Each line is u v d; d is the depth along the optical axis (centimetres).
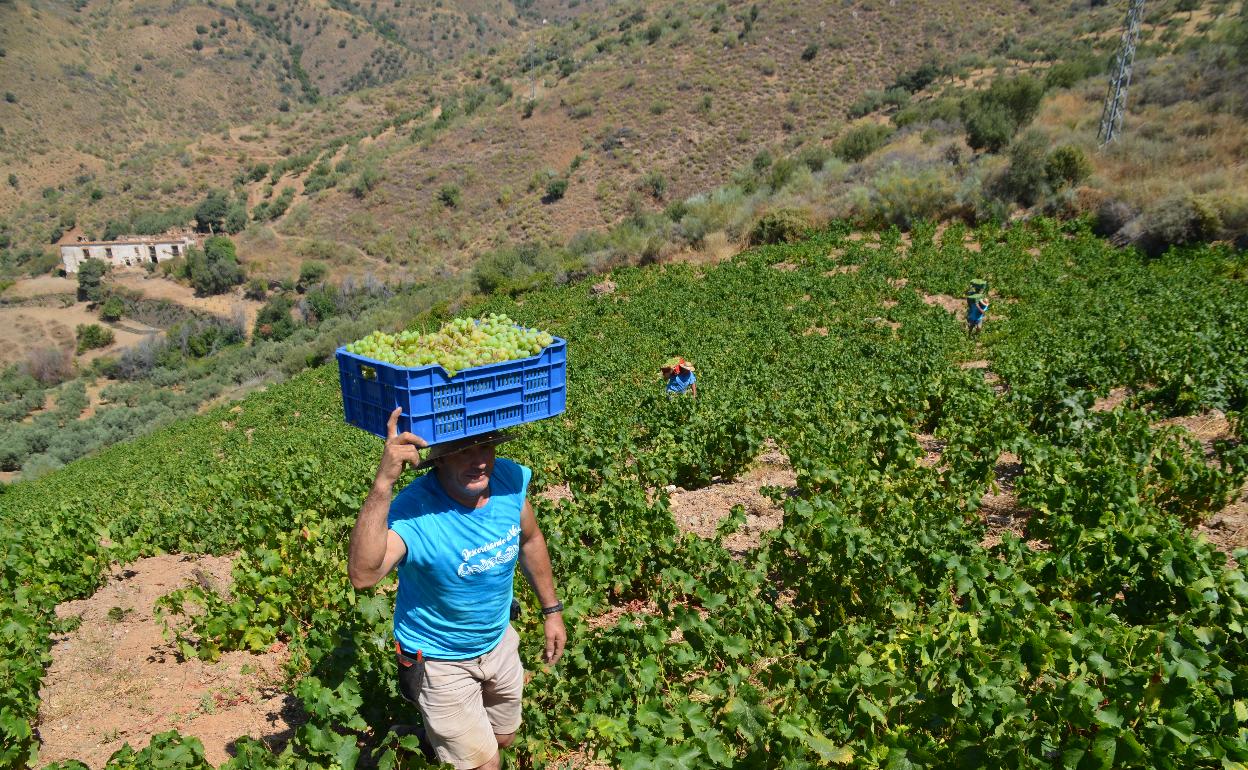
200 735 509
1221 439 952
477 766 359
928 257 3023
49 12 18500
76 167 13762
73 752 505
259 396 3788
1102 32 6494
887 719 397
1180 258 2612
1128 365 1312
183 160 12862
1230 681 401
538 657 493
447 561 332
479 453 342
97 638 695
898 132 4762
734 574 593
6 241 11206
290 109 18950
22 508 2403
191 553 956
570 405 1912
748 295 3047
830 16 8569
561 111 8869
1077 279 2616
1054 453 828
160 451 3059
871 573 567
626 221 5119
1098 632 422
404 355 344
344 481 1050
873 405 1295
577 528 738
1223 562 518
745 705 392
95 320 7900
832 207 3722
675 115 7981
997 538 743
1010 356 1695
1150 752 335
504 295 4062
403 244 7938
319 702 399
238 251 8419
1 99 14875
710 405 1430
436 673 350
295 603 670
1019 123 3931
